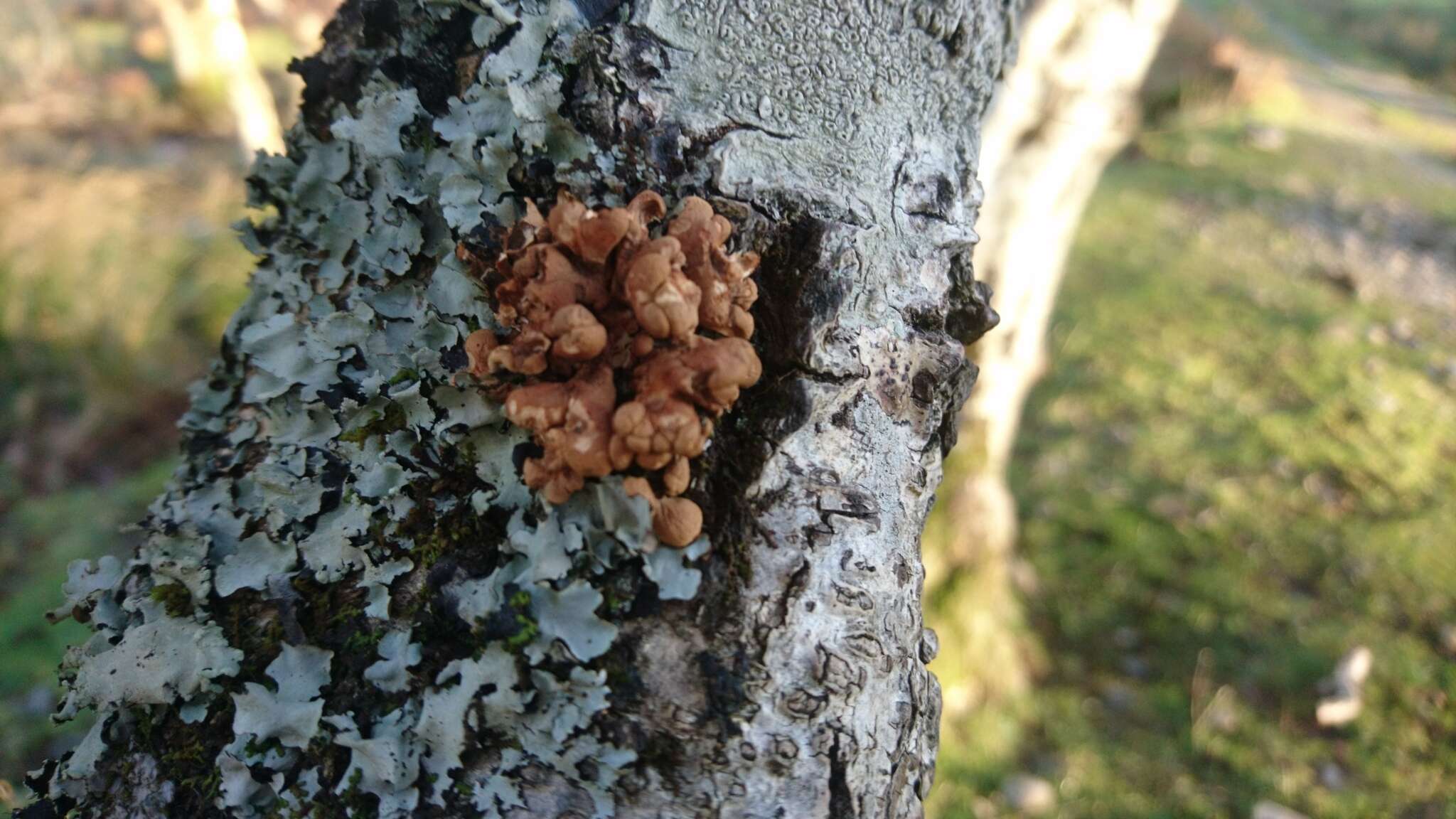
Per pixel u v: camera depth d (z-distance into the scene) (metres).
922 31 0.15
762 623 0.13
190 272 0.63
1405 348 0.69
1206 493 0.54
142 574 0.15
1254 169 1.07
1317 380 0.65
